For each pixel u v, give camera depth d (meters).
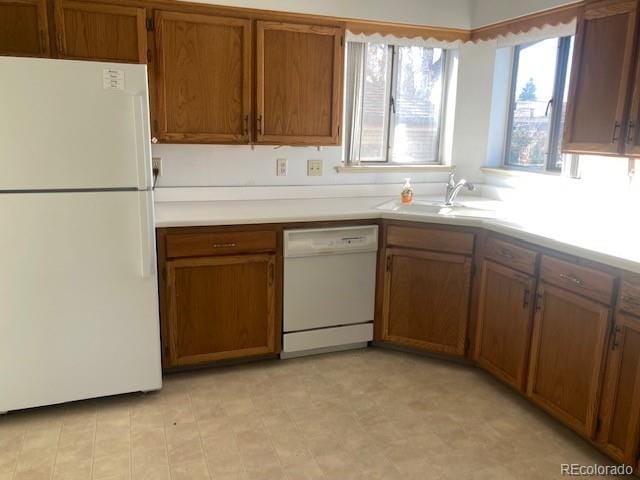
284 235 2.75
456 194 3.29
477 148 3.60
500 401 2.56
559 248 2.22
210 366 2.86
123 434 2.22
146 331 2.45
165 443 2.17
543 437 2.27
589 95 2.48
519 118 3.46
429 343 2.97
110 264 2.31
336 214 2.83
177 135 2.80
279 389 2.63
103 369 2.41
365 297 3.02
